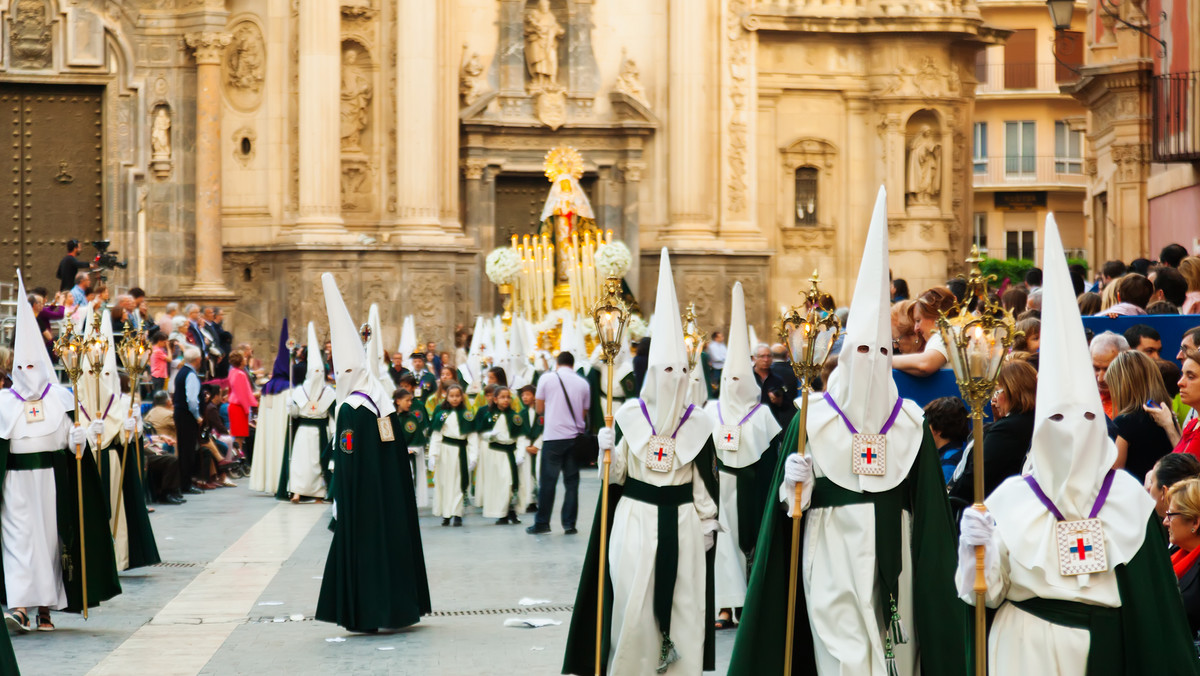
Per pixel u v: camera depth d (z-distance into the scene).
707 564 10.98
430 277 40.34
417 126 40.41
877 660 8.89
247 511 24.39
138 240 41.88
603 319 11.09
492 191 42.97
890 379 9.12
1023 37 69.88
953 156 45.50
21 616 13.95
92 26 41.47
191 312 34.00
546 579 17.20
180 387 26.83
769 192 44.88
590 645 11.02
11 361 14.52
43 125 41.47
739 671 9.21
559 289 41.00
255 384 33.22
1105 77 34.56
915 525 9.02
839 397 9.18
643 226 44.06
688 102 43.12
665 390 10.75
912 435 9.09
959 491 10.01
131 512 17.02
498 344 31.14
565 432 21.36
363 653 13.01
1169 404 10.45
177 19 41.88
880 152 44.75
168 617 14.91
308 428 25.61
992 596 7.22
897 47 44.50
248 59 41.47
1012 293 14.90
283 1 41.00
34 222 41.38
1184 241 29.70
